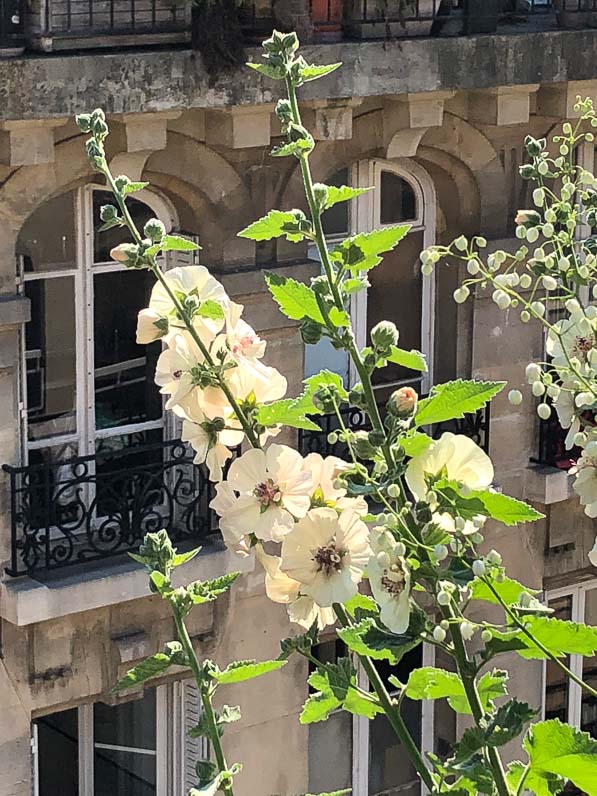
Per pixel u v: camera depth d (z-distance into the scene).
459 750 3.60
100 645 11.53
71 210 11.21
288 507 3.63
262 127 11.22
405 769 13.64
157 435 11.95
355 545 3.58
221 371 3.81
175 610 4.01
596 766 3.60
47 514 10.84
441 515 3.53
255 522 3.62
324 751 13.21
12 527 10.91
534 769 3.65
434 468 3.51
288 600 3.77
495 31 12.18
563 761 3.62
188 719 12.29
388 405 3.53
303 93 11.23
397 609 3.44
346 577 3.55
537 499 13.62
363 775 13.38
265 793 12.66
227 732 12.38
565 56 12.52
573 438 4.02
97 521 11.80
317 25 11.57
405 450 3.55
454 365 13.27
